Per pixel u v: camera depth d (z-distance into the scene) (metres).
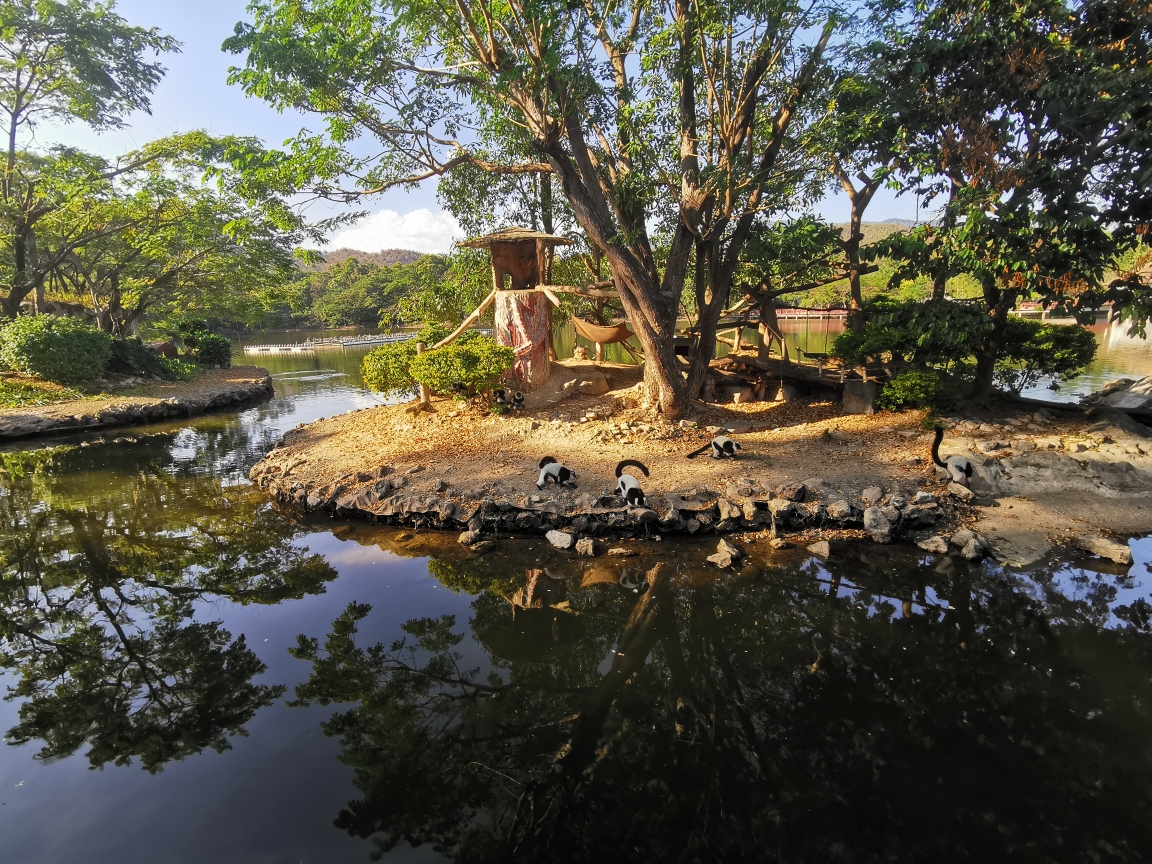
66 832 4.02
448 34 9.86
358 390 25.16
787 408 13.02
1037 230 9.38
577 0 8.26
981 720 4.88
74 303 29.94
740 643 6.28
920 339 10.83
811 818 4.02
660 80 11.06
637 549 8.18
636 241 11.38
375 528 9.34
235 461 14.34
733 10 9.46
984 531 8.04
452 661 6.20
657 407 12.26
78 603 7.61
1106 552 7.31
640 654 6.30
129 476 13.26
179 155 25.25
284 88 9.48
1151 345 23.88
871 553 7.79
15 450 15.84
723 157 11.35
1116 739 4.58
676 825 4.04
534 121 9.73
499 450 11.12
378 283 72.88
